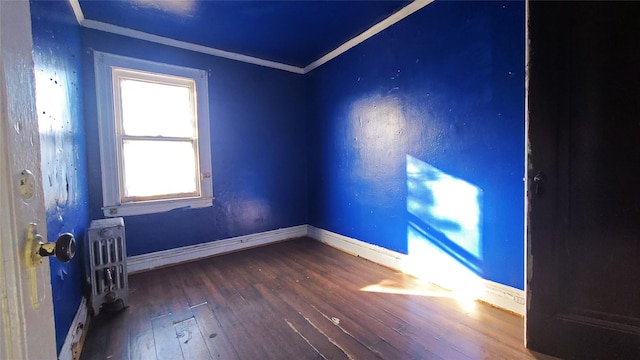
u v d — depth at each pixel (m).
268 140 3.59
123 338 1.69
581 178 1.39
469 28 2.04
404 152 2.56
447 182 2.23
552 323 1.46
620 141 1.31
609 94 1.32
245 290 2.30
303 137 3.90
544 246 1.46
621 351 1.32
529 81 1.47
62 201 1.52
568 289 1.43
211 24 2.64
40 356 0.53
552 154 1.43
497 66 1.90
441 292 2.21
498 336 1.64
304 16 2.55
